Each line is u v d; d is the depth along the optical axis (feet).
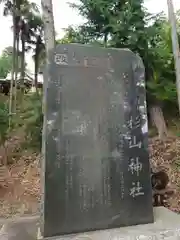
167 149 20.49
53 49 9.90
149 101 21.91
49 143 9.34
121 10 19.24
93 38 20.74
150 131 23.24
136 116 10.55
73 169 9.48
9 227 11.26
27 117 20.38
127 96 10.52
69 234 9.09
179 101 16.80
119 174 10.02
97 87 10.18
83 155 9.66
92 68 10.22
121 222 9.75
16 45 38.14
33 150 21.95
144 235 8.97
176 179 16.19
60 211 9.14
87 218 9.39
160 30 20.38
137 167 10.29
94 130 9.93
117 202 9.82
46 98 9.53
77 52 10.14
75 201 9.36
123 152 10.19
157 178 14.17
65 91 9.78
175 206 13.55
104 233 9.14
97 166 9.78
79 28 21.27
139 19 18.53
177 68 16.89
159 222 10.14
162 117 22.75
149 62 19.26
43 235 8.91
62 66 9.87
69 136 9.59
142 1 18.90
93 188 9.61
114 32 18.52
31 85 40.01
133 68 10.75
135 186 10.15
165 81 19.99
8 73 48.39
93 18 20.10
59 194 9.21
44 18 16.42
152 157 19.20
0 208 15.01
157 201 13.66
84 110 9.89
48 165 9.23
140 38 18.26
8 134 22.58
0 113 22.41
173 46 17.26
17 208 15.05
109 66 10.44
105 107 10.18
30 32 38.45
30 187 17.78
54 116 9.51
